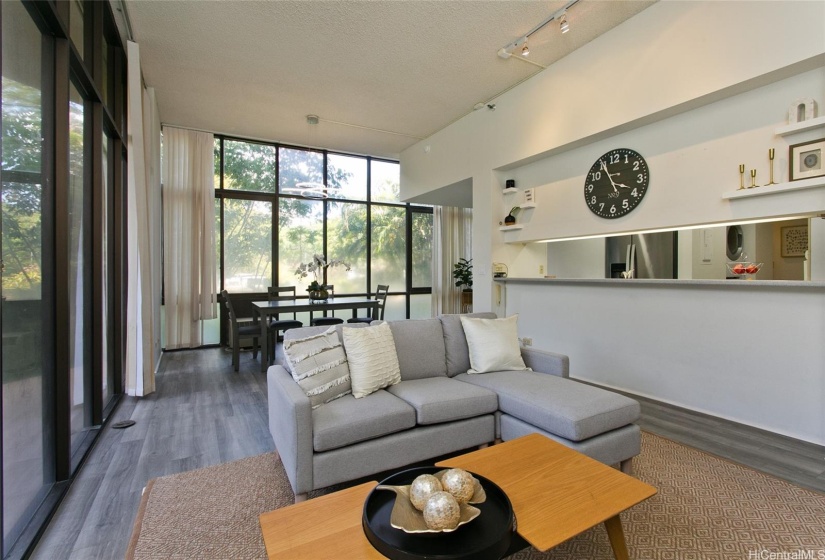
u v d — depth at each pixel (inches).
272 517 49.0
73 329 93.4
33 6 70.7
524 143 169.9
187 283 219.6
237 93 179.2
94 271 108.3
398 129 224.7
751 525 67.2
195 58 149.9
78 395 98.3
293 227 253.6
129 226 133.0
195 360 194.1
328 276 265.3
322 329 99.0
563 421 77.2
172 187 215.9
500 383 96.9
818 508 71.7
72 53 85.6
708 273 174.7
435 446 84.3
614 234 151.1
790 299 101.6
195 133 222.2
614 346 143.5
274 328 191.2
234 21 128.3
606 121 137.1
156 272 179.5
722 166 115.0
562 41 141.6
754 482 80.7
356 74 163.0
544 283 167.9
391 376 96.7
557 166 165.9
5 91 60.1
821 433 97.0
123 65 140.6
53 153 79.4
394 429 80.1
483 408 90.5
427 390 91.4
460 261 310.0
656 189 131.0
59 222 80.0
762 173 106.8
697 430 106.7
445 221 303.6
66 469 80.4
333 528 47.0
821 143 96.3
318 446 71.7
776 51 98.2
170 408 126.6
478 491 51.4
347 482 83.0
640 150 135.5
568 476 58.1
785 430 102.8
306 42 140.4
